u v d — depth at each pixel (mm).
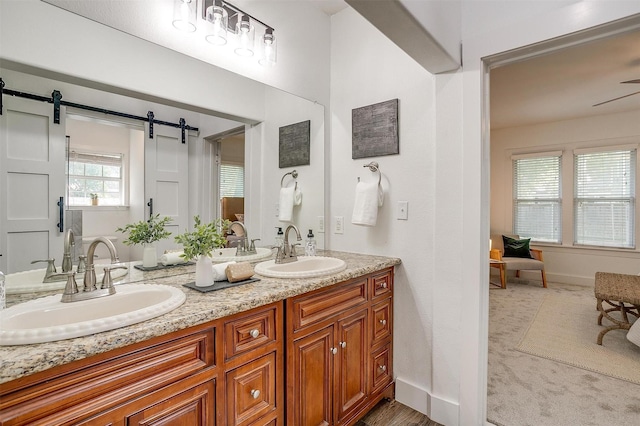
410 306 1946
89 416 807
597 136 4488
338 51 2291
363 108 2141
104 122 1360
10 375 681
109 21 1341
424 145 1887
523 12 1521
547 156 4848
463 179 1711
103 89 1351
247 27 1732
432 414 1819
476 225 1671
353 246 2205
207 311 1035
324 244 2299
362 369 1755
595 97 3766
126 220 1424
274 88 1975
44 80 1204
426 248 1880
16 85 1146
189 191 1642
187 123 1620
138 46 1430
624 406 1905
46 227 1211
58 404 764
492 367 2383
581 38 1438
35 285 1180
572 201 4695
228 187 1807
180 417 992
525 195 5070
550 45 1507
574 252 4703
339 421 1599
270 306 1271
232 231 1834
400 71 1984
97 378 827
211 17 1636
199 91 1646
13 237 1139
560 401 1960
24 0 1153
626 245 4355
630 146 4262
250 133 1887
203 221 1700
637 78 3221
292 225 1966
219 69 1711
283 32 2006
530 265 4527
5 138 1123
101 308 1100
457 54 1652
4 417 697
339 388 1599
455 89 1730
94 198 1337
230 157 1811
